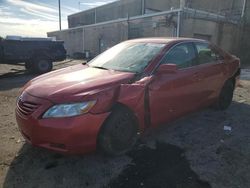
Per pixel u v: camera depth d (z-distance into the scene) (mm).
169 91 4258
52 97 3396
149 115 4047
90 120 3359
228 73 5852
